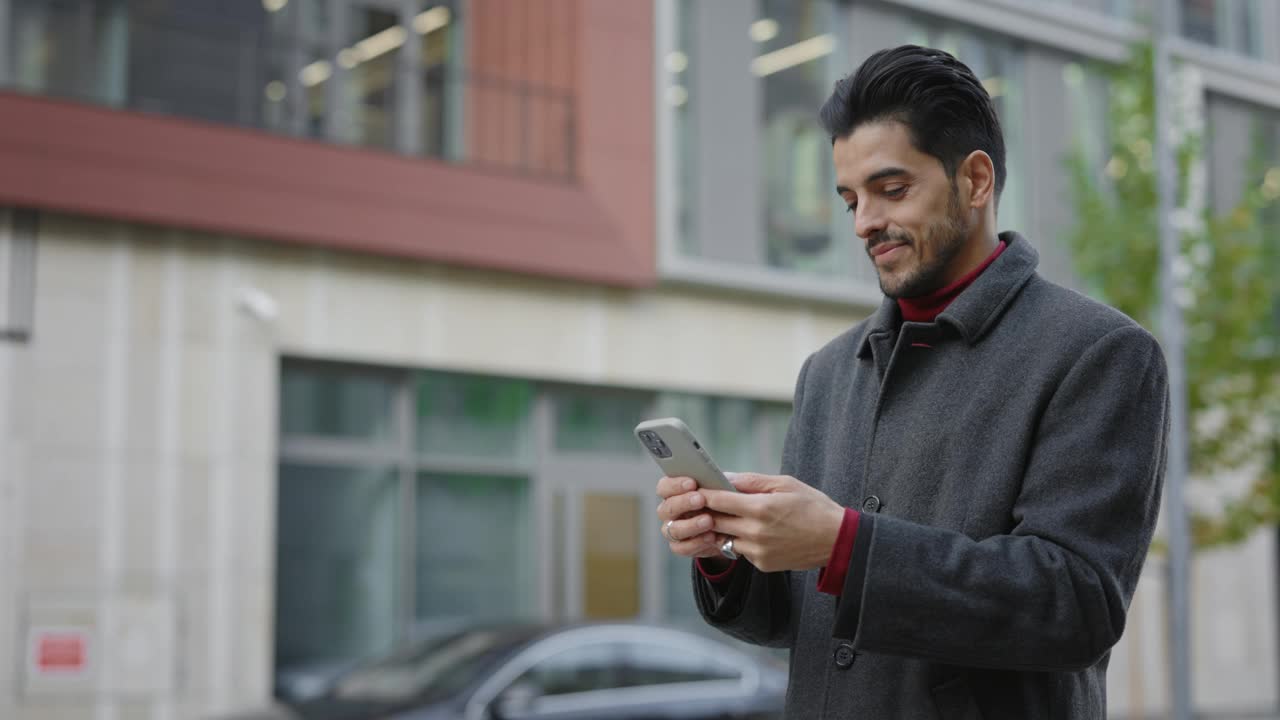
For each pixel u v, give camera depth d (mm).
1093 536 1814
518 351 12016
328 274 11188
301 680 10875
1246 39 17562
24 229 10125
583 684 7363
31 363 10086
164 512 10383
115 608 10148
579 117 12438
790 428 2297
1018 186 15180
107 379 10297
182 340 10562
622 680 7457
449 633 8117
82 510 10141
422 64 11977
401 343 11445
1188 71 12508
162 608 10273
